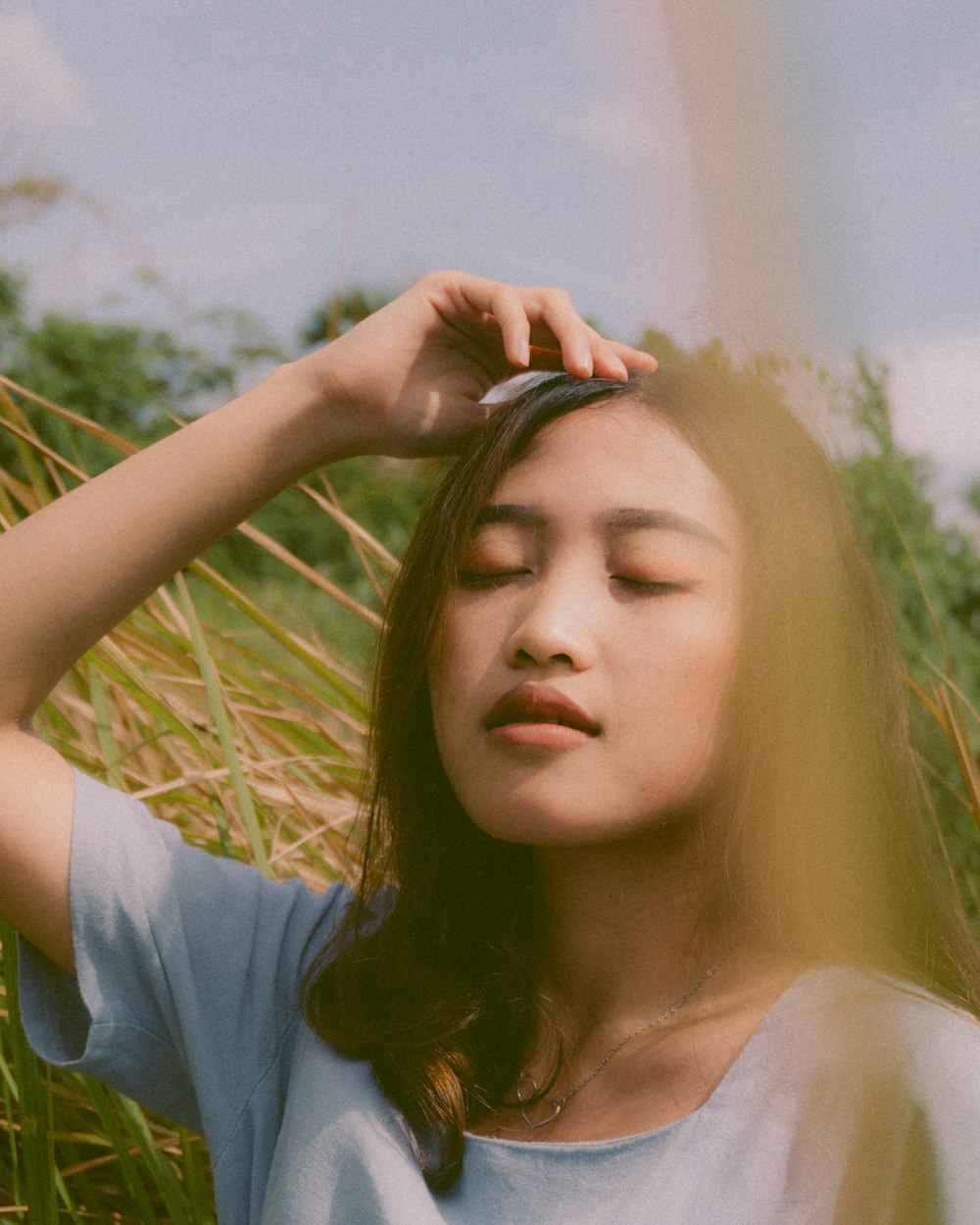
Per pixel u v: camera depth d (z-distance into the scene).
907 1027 0.64
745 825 0.71
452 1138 0.71
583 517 0.70
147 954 0.81
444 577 0.73
